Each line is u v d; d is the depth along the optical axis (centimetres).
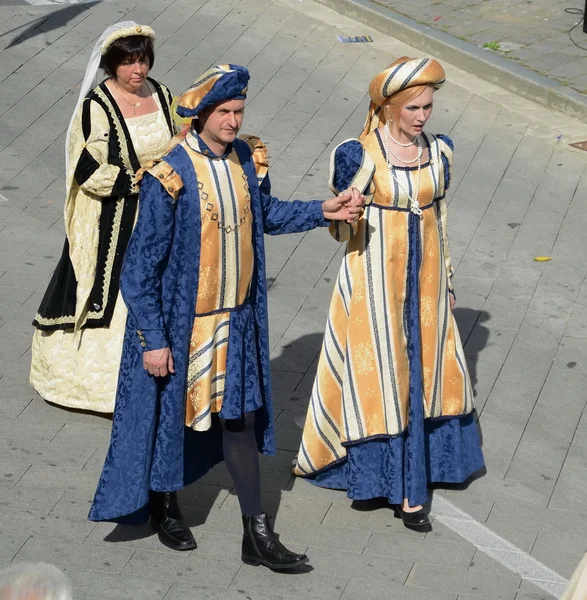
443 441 1028
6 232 1515
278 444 1116
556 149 1762
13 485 1034
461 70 2023
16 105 1877
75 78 1970
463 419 1041
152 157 1071
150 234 861
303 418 1159
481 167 1711
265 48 2080
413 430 976
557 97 1870
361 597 907
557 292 1404
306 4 2273
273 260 1477
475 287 1412
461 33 2108
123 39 1045
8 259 1446
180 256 873
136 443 900
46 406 1159
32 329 1295
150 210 858
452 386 1012
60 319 1125
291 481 1061
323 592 912
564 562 959
